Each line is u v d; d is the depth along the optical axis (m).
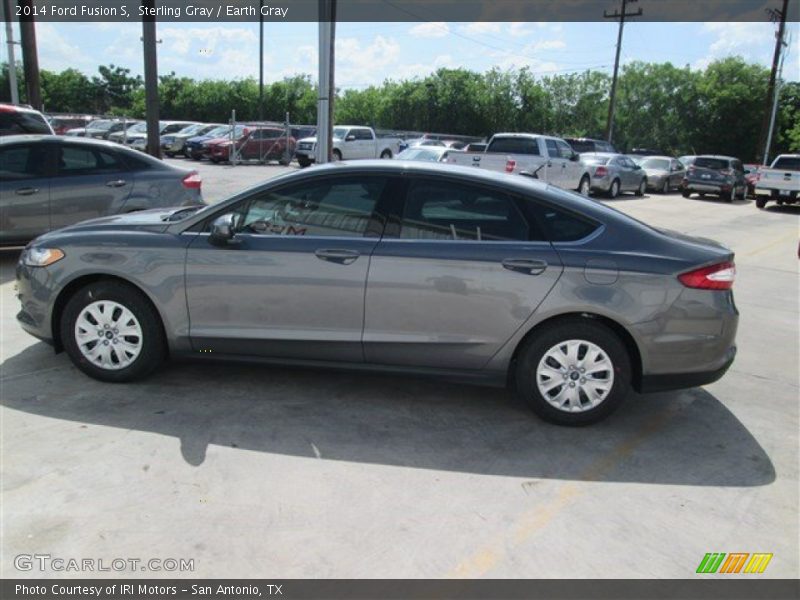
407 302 4.18
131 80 86.69
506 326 4.14
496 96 63.22
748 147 63.84
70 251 4.48
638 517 3.29
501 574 2.81
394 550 2.93
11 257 8.72
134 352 4.52
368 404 4.50
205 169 25.62
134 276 4.40
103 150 8.30
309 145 28.95
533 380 4.22
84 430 3.91
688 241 4.36
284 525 3.07
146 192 8.42
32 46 16.44
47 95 81.06
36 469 3.46
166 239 4.43
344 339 4.29
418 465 3.70
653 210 20.12
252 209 4.44
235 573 2.75
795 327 7.18
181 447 3.76
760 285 9.45
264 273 4.29
